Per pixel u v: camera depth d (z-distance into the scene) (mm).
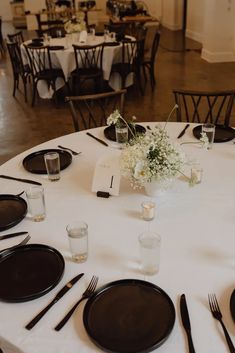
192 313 1072
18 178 1850
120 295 1133
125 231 1429
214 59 7332
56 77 5285
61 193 1706
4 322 1066
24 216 1524
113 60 5551
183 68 7043
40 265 1269
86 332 1019
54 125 4656
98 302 1112
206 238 1372
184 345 979
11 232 1461
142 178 1500
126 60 5625
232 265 1241
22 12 12062
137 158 1496
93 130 2371
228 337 993
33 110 5219
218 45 7223
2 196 1673
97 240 1385
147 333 1007
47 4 10297
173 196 1636
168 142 1570
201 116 4754
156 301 1107
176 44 9023
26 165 1952
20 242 1403
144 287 1153
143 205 1477
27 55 5426
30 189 1567
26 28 11500
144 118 4773
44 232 1452
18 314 1091
